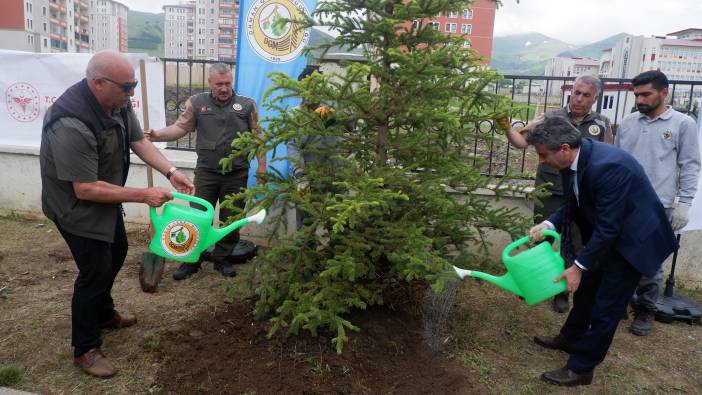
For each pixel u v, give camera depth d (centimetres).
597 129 422
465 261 346
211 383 300
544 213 449
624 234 296
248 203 331
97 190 282
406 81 318
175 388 297
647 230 295
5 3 5934
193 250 292
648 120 402
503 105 332
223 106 458
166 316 389
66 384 303
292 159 351
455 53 321
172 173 341
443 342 359
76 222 291
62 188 289
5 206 655
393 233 314
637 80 395
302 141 368
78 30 7988
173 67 789
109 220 300
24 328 366
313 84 299
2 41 6028
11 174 643
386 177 323
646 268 296
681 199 395
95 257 300
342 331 289
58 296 423
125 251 351
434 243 342
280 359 323
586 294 349
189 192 344
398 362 330
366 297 327
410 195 348
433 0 310
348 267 293
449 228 351
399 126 361
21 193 647
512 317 422
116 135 306
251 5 523
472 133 351
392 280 377
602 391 322
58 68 616
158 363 323
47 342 348
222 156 457
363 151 370
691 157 390
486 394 310
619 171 289
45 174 290
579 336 360
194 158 614
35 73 619
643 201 296
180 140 787
